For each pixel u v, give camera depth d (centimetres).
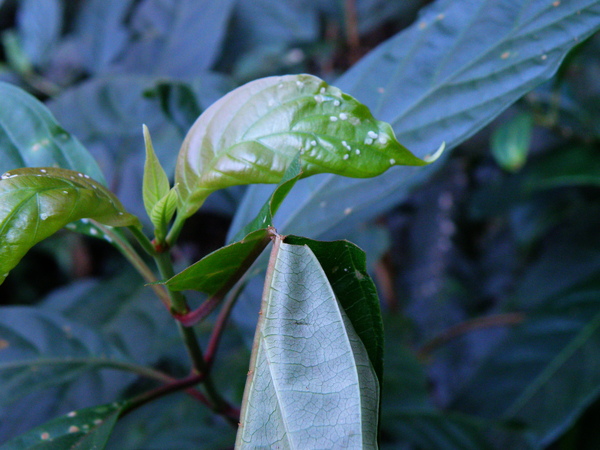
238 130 47
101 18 116
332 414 42
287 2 121
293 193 60
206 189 48
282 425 42
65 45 123
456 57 56
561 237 114
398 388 88
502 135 95
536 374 88
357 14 121
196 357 56
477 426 82
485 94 55
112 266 127
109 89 95
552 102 95
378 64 59
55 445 52
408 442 84
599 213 111
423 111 56
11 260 44
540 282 111
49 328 62
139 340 89
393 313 114
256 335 43
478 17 56
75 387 74
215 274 46
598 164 91
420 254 139
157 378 61
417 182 66
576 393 83
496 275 135
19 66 121
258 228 44
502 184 119
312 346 43
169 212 49
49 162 55
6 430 69
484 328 128
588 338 89
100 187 47
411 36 58
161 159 89
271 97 47
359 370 43
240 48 121
